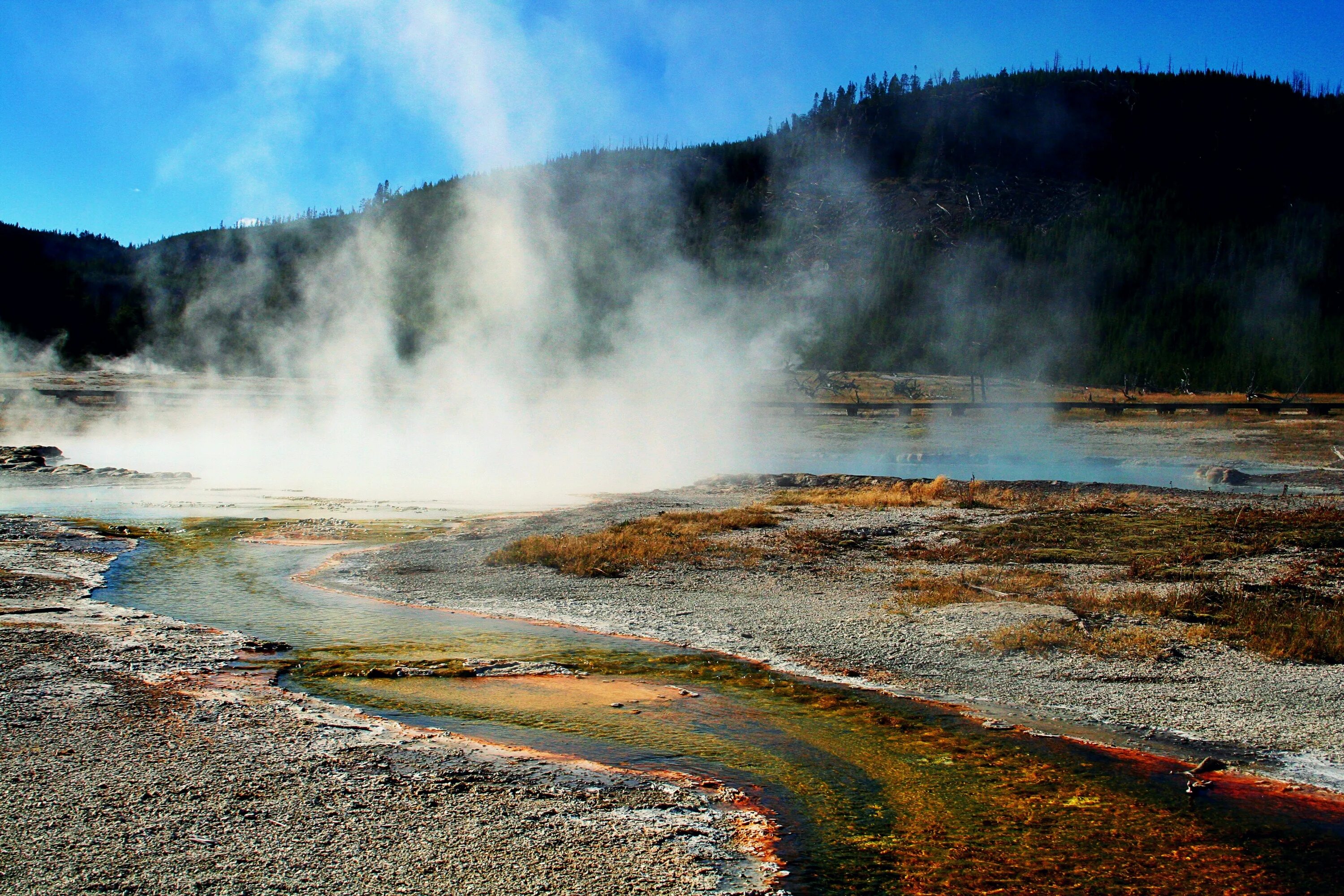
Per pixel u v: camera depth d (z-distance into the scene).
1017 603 13.48
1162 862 6.34
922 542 18.66
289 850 6.08
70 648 11.11
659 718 9.17
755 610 13.80
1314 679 10.20
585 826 6.63
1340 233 144.62
